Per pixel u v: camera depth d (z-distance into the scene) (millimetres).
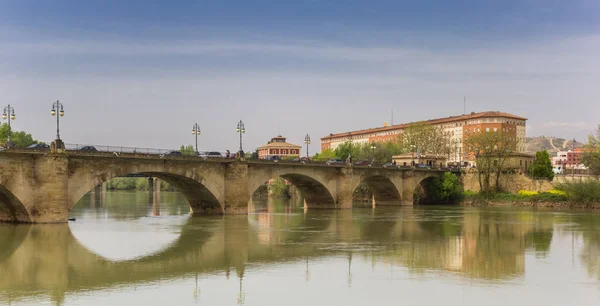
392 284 48000
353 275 51438
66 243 68562
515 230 88812
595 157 161375
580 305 42062
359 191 181750
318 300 42938
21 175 80688
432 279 49906
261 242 72375
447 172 167375
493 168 168125
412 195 157625
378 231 86438
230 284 47844
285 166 120375
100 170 88750
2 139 169875
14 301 41875
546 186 159000
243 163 109438
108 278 49750
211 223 95438
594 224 99375
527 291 45875
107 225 90812
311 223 98938
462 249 67500
